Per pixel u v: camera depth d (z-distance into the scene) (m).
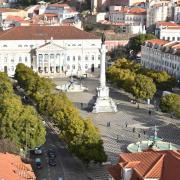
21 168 130.12
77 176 164.88
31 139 172.75
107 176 164.75
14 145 161.75
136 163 121.94
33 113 196.25
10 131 172.38
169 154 119.94
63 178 162.62
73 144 169.38
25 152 171.12
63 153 188.25
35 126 175.38
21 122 174.75
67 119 186.62
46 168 171.62
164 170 115.44
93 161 170.00
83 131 172.25
